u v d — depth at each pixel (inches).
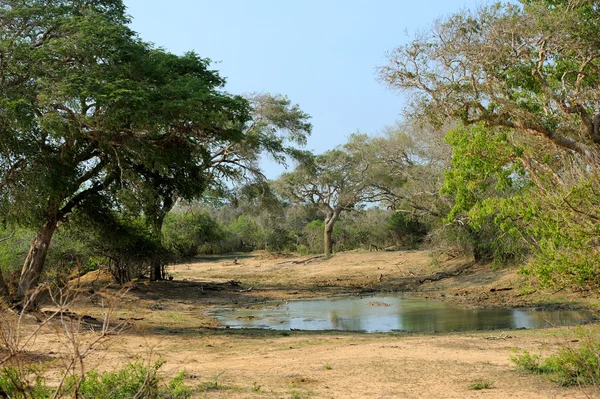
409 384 349.4
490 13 702.5
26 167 682.8
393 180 1802.4
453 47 689.0
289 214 2942.9
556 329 631.2
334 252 2290.8
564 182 474.6
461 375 376.5
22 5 719.1
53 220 772.0
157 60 805.2
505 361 433.7
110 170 772.0
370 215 2456.9
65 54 691.4
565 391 316.2
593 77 786.2
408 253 1855.3
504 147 717.9
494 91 721.0
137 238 1058.1
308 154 1530.5
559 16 702.5
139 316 794.8
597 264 380.8
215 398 294.5
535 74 717.9
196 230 1590.8
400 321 838.5
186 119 741.9
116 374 284.7
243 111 812.6
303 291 1346.0
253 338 641.0
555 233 394.0
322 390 329.4
